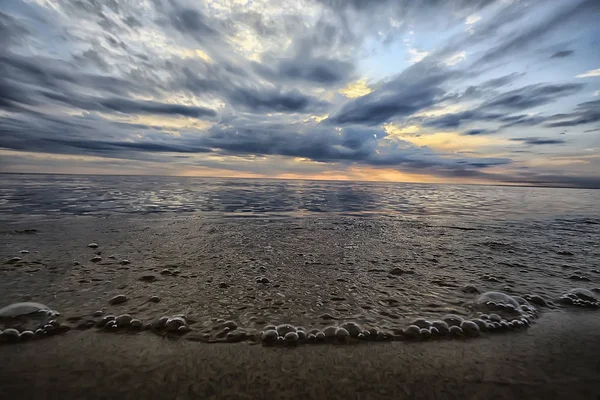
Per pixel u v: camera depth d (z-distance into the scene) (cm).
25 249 278
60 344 126
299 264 253
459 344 134
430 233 408
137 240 327
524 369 116
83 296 175
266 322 150
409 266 252
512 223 516
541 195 1468
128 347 125
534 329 148
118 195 932
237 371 112
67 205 641
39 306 156
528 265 259
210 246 309
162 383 104
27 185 1283
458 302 179
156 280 206
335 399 99
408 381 108
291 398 99
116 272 220
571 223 523
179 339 133
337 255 285
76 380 104
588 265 261
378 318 157
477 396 101
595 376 111
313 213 652
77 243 305
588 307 174
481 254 296
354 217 586
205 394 99
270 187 1827
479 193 1606
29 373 107
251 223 472
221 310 162
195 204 767
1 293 176
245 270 233
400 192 1617
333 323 150
